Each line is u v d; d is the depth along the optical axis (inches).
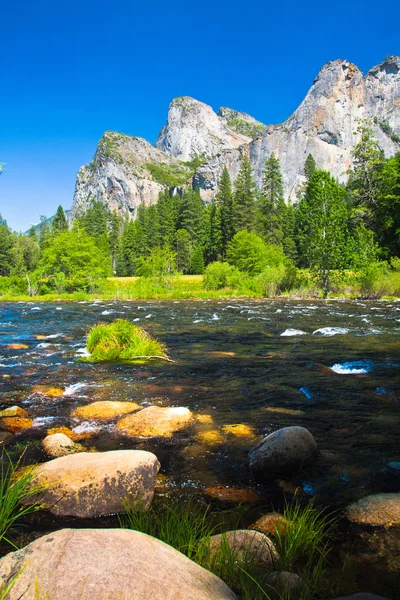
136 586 63.9
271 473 138.9
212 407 212.1
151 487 121.2
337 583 83.7
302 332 466.6
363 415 199.2
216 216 3373.5
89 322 612.1
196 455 154.3
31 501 115.8
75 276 1467.8
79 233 1547.7
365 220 1493.6
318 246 1163.3
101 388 247.8
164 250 1603.1
